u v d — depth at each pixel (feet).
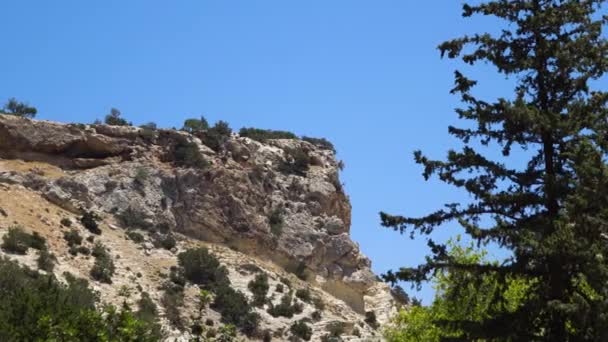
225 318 221.25
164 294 221.25
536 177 71.92
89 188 263.90
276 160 317.42
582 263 65.31
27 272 189.57
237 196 282.97
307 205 306.14
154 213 266.16
